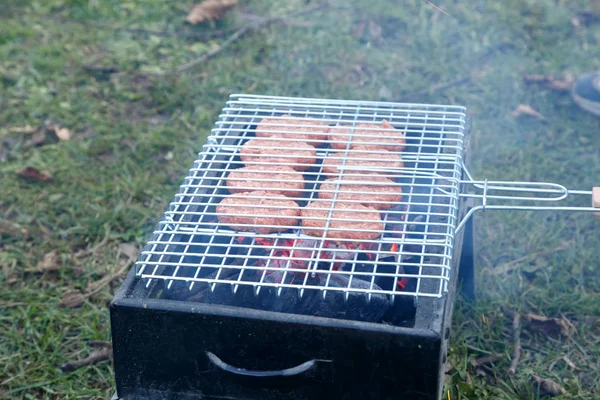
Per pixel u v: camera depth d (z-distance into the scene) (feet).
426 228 3.69
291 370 3.50
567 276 5.02
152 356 3.55
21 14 8.05
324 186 4.02
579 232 5.31
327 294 3.70
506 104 6.46
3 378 4.61
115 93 6.75
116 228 5.49
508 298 4.92
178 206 3.87
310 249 3.64
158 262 3.61
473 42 7.28
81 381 4.58
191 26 7.80
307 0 8.18
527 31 7.46
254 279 3.83
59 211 5.61
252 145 4.20
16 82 6.97
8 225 5.48
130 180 5.79
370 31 7.54
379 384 3.46
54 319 4.88
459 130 4.23
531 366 4.54
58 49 7.34
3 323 4.90
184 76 6.99
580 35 7.38
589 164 5.78
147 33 7.73
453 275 3.95
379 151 4.10
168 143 6.11
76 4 8.20
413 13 7.82
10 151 6.07
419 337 3.35
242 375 3.51
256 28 7.71
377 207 3.95
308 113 4.42
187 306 3.46
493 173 5.73
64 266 5.21
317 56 7.18
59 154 6.00
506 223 5.38
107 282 5.12
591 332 4.72
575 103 6.44
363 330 3.38
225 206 3.86
